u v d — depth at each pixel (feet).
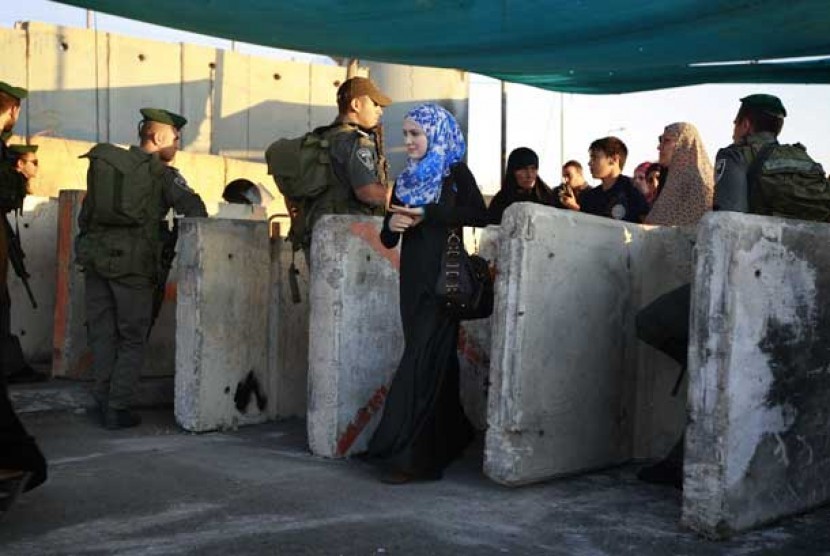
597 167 21.65
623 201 21.44
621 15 16.38
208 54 42.98
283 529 10.86
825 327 11.84
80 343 20.49
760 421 10.94
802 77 23.12
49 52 39.50
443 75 46.75
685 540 10.61
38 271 23.16
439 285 12.72
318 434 14.78
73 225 20.40
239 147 43.83
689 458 10.87
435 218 12.79
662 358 14.78
